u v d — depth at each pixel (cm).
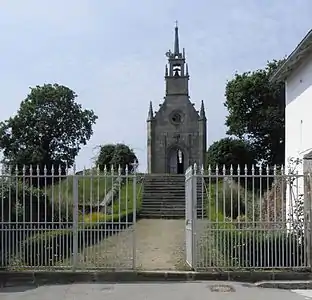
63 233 1312
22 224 1312
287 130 1881
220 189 1870
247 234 1314
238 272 1284
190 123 6384
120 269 1303
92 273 1284
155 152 6381
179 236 2186
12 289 1201
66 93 6588
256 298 1102
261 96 4625
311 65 1573
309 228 1310
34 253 1309
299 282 1239
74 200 1312
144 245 1892
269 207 1430
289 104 1855
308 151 1600
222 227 1317
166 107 6425
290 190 1334
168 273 1284
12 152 6347
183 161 6419
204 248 1309
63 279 1277
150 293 1145
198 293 1145
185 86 6438
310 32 1391
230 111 4800
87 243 1318
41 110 6494
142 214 3166
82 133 6731
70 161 6581
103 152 4759
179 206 3275
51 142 6550
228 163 4056
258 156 4703
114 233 1346
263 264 1307
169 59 6462
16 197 1307
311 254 1300
